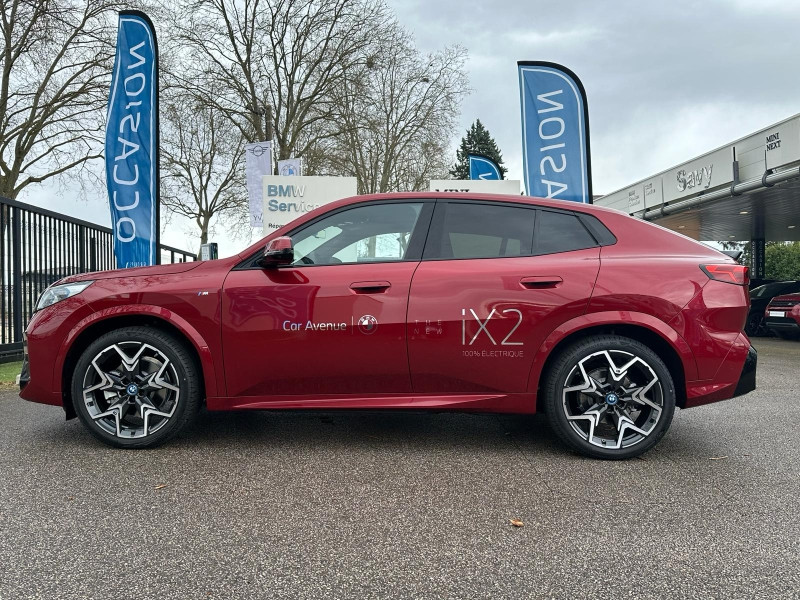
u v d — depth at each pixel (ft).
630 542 7.77
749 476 10.37
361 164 94.38
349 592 6.50
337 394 11.57
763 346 38.63
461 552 7.47
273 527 8.14
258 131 73.31
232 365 11.39
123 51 25.52
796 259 128.67
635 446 11.11
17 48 62.80
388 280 11.40
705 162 46.06
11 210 24.64
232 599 6.32
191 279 11.60
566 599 6.40
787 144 36.86
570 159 30.14
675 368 11.42
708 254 11.64
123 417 11.68
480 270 11.40
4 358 24.03
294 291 11.40
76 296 11.62
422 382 11.44
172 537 7.80
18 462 10.82
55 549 7.41
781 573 6.98
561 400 11.21
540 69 30.01
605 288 11.09
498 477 10.25
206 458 11.18
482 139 209.46
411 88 89.45
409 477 10.22
